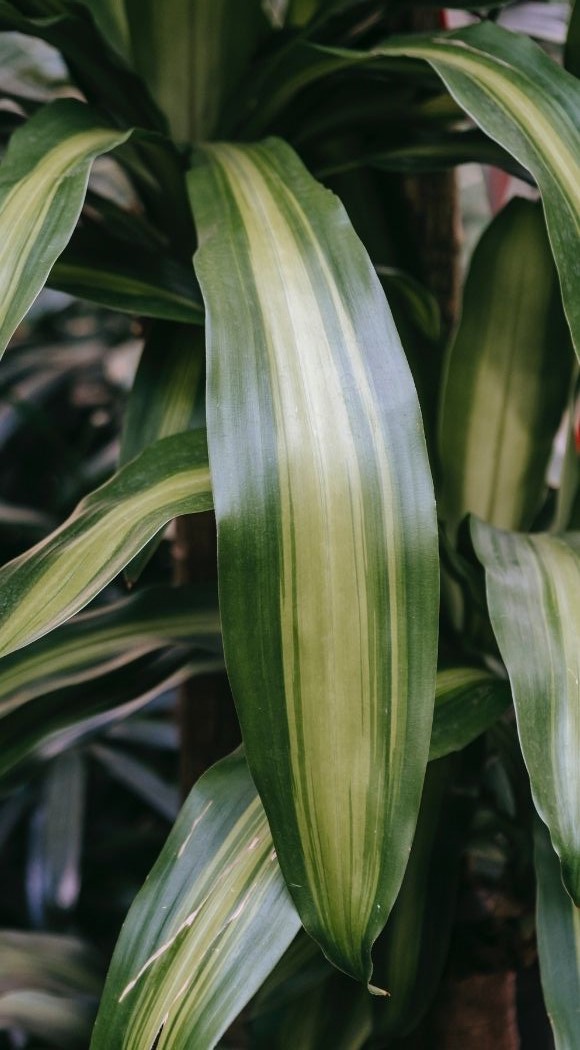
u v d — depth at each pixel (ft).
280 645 1.67
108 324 5.74
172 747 4.94
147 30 2.35
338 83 2.35
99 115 2.15
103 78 2.31
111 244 2.26
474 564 2.25
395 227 2.59
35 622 1.76
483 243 2.36
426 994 2.19
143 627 2.30
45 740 2.18
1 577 1.85
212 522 2.84
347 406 1.72
